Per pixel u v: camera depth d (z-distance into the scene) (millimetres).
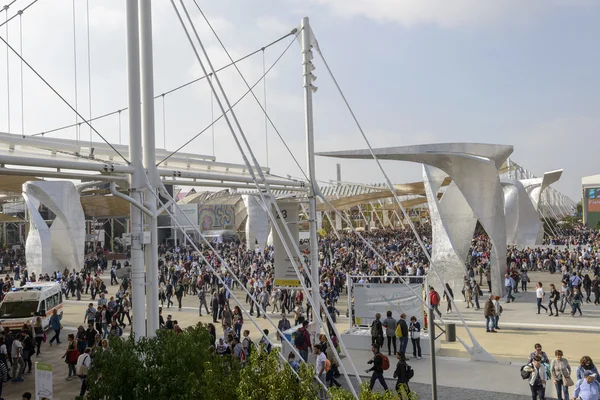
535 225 51031
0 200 63312
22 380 14945
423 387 13336
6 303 20250
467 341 18141
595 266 31188
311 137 18062
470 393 12727
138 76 12273
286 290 23641
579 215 127250
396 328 15875
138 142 12195
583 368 9992
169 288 27281
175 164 18219
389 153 23047
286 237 18047
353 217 113875
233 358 9039
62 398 13188
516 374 14117
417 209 116062
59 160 10484
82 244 36344
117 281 41156
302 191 18234
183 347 8609
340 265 34312
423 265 29578
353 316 19812
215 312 22656
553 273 37562
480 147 24266
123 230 74625
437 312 17703
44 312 20547
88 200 53156
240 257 43469
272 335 19594
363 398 7023
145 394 8062
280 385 7363
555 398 12047
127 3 12203
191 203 69000
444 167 25328
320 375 12102
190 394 7781
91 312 20703
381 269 30453
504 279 27047
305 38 17906
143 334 12117
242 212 71312
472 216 28016
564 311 22859
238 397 7457
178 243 65750
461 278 26469
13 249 66688
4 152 11539
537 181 56156
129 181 12172
